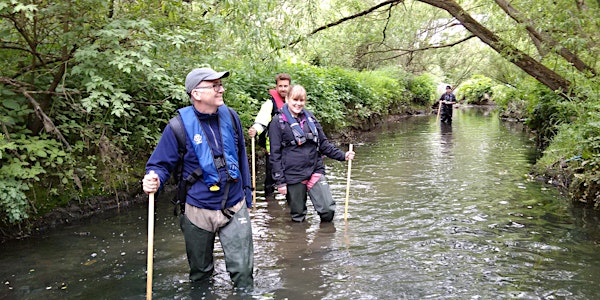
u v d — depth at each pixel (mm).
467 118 23078
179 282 4031
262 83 11008
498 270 4207
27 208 5473
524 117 19547
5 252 4832
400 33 12961
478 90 35031
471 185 7684
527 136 14742
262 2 7766
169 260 4574
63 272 4305
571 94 8531
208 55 7730
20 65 6414
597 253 4602
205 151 3633
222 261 4500
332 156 5910
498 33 9227
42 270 4355
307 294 3754
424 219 5816
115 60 5711
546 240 4996
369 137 14953
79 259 4617
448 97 20234
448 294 3729
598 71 8141
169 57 7117
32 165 5656
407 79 26531
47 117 5766
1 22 5750
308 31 10883
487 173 8711
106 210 6359
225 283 3980
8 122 5570
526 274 4117
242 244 3816
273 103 6344
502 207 6316
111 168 6730
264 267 4340
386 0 12047
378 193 7211
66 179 5902
